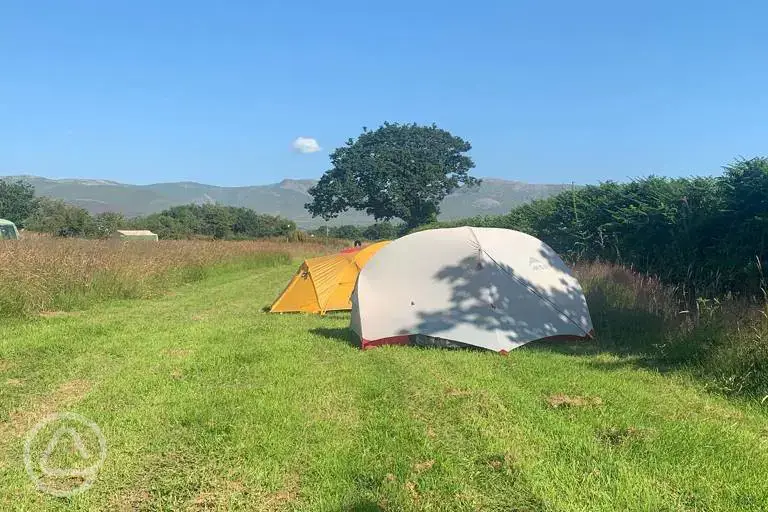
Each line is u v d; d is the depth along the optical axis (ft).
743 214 31.53
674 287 33.47
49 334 28.76
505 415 16.97
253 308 44.11
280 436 15.49
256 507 12.09
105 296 45.39
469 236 29.25
